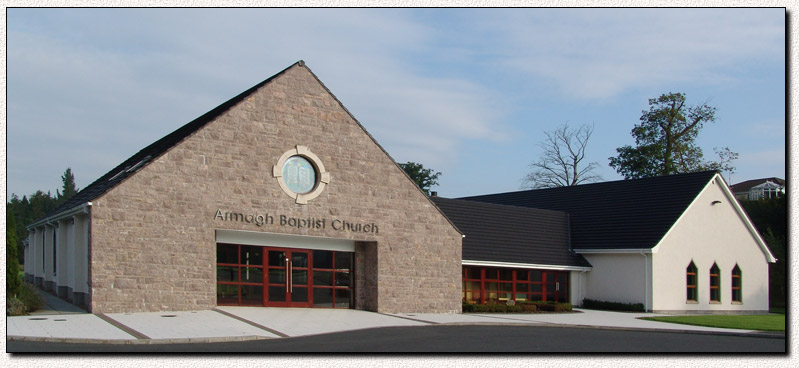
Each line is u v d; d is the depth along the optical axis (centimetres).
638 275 3669
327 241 2816
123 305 2303
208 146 2494
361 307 2875
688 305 3762
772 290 4834
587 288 3891
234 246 2608
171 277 2394
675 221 3703
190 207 2445
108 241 2292
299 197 2669
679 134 6034
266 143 2614
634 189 4084
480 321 2658
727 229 4041
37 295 2447
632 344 2038
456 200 3778
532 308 3312
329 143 2761
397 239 2911
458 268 3094
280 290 2698
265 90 2625
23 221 7519
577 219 4134
